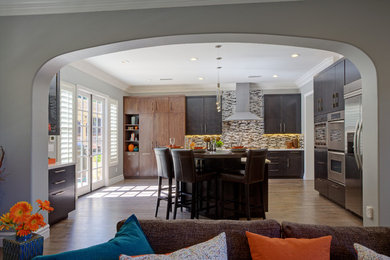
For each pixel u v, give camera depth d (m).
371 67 2.63
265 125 7.37
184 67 5.56
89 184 5.59
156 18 2.74
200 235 1.30
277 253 1.15
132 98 7.51
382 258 1.02
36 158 2.89
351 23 2.61
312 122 6.89
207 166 3.91
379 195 2.55
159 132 7.44
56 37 2.82
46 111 3.08
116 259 1.04
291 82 7.30
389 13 2.58
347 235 1.27
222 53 4.64
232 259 1.25
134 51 4.48
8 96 2.85
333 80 4.40
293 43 2.87
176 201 3.58
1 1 2.76
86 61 5.04
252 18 2.67
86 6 2.77
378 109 2.56
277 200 4.75
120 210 4.20
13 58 2.86
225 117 7.65
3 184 2.82
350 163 3.78
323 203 4.53
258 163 3.31
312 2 2.64
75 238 3.04
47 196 3.09
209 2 2.68
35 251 1.42
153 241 1.29
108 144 6.40
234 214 3.65
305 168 6.89
